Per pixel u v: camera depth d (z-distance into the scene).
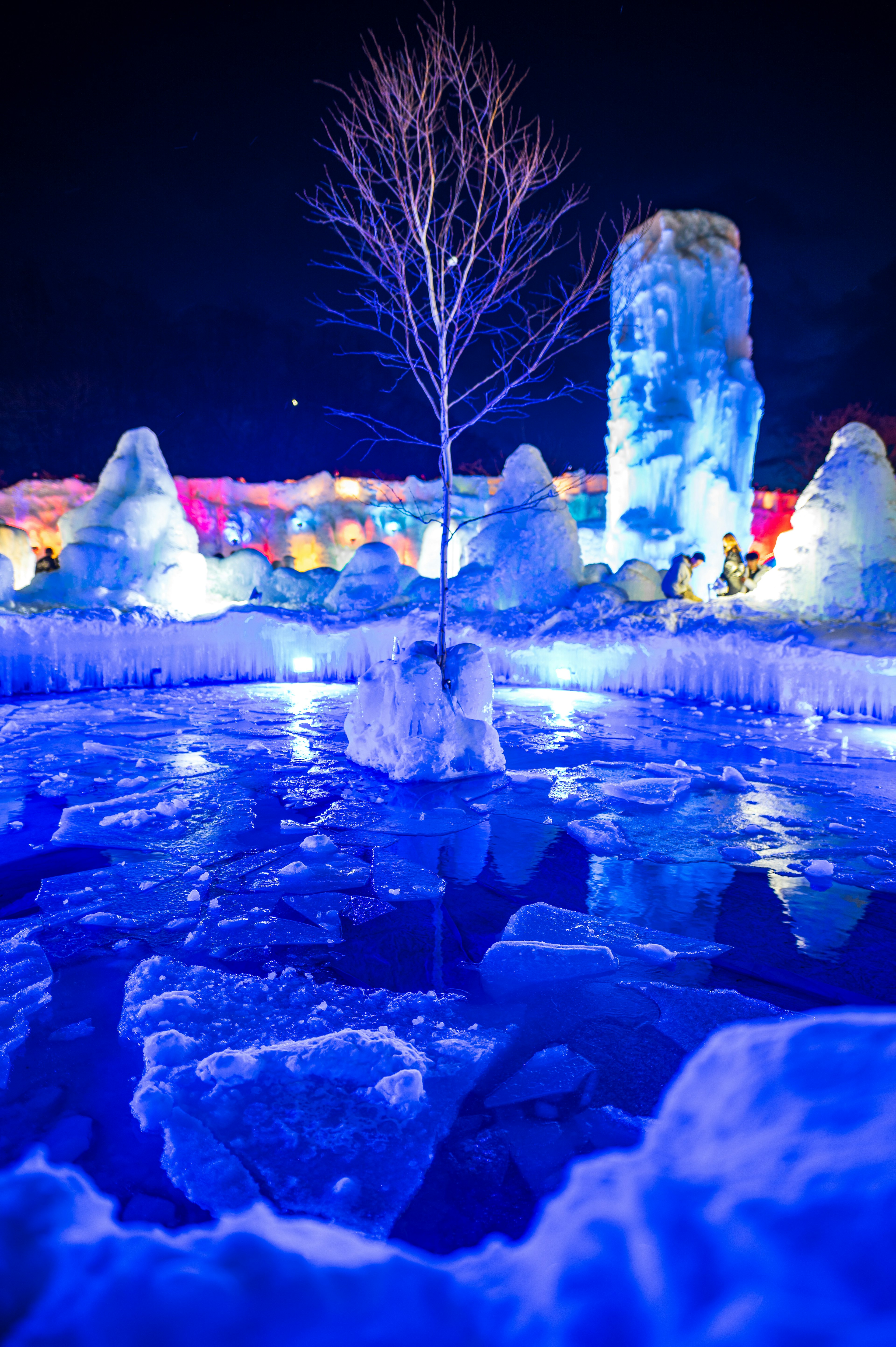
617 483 16.83
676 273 15.62
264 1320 0.66
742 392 16.00
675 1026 3.00
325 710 10.55
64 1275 0.69
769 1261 0.61
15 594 13.65
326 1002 3.18
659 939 3.78
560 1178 2.18
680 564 12.99
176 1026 2.96
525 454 14.38
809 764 7.57
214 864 4.85
